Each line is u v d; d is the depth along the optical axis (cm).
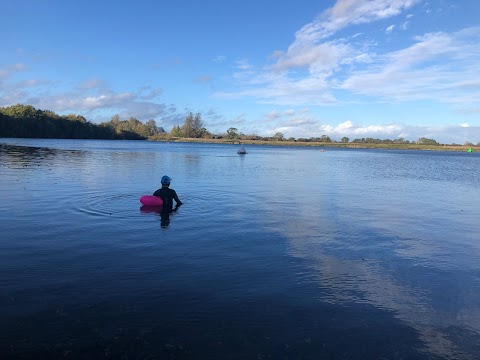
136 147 8569
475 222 1349
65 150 5753
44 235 1002
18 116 12762
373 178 2992
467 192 2231
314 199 1783
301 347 507
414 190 2277
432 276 791
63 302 608
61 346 489
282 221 1269
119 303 610
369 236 1108
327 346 512
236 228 1146
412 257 918
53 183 1997
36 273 729
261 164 4250
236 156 5962
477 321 602
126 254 860
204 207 1473
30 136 13125
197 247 936
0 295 628
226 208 1470
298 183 2445
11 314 565
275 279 740
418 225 1280
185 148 9069
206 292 665
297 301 645
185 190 1922
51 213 1277
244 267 802
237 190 1984
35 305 595
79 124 15400
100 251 877
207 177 2591
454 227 1262
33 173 2441
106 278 713
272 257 876
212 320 568
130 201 1532
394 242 1050
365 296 679
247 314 590
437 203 1780
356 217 1384
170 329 538
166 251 892
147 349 489
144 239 991
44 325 537
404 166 4859
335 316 598
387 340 536
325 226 1220
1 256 824
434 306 650
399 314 616
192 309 599
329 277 764
